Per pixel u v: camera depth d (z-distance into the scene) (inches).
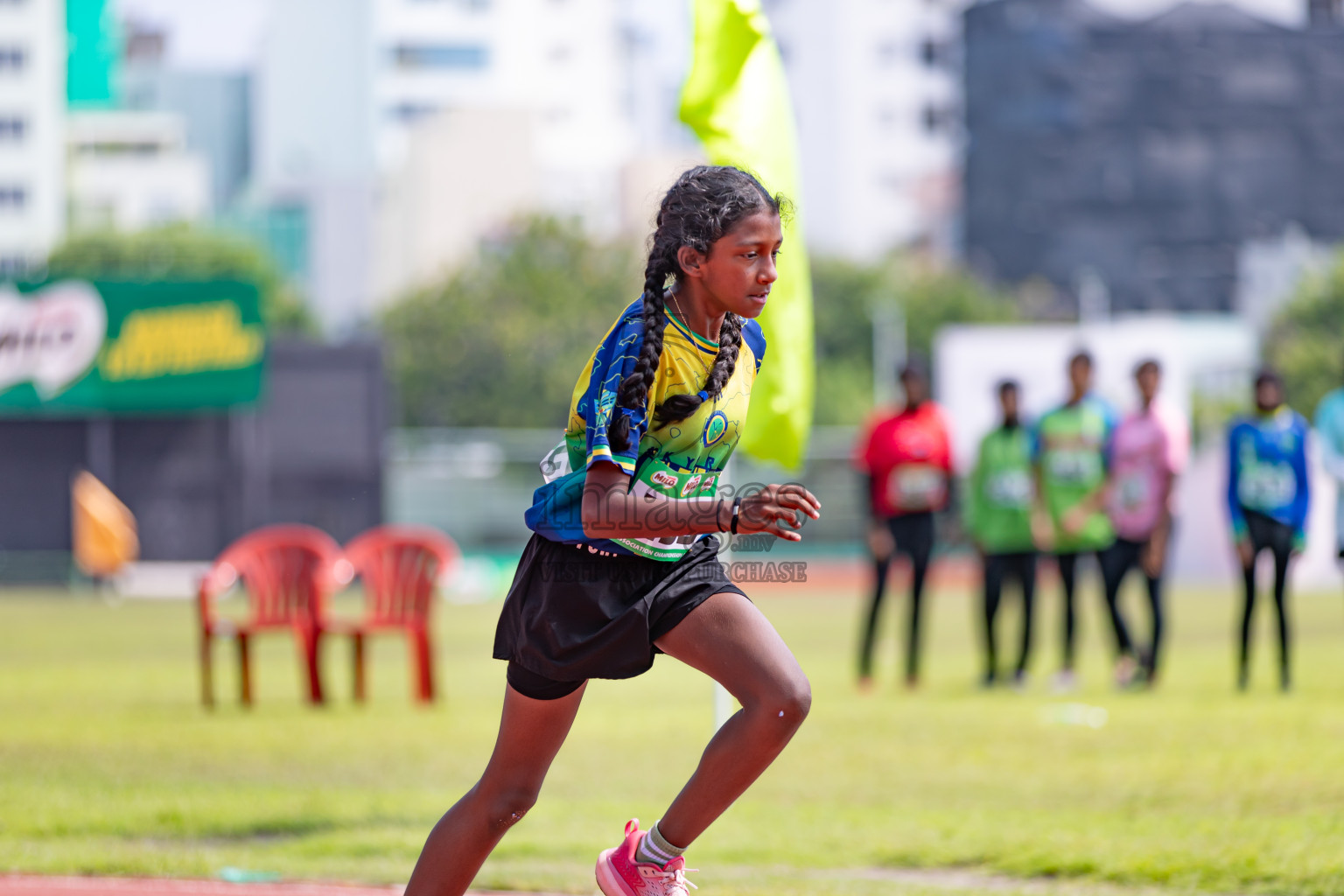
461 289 4847.4
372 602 943.0
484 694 999.6
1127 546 978.7
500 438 3373.5
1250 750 681.6
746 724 303.0
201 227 5748.0
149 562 2519.7
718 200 301.1
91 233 5516.7
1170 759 663.8
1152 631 976.9
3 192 7007.9
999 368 2795.3
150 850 484.7
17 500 2503.7
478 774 653.3
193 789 605.6
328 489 2551.7
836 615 1863.9
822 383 5319.9
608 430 294.7
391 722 832.9
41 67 7057.1
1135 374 984.3
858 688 1005.2
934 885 440.5
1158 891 431.8
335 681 1093.1
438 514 2802.7
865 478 1010.1
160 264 5467.5
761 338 335.3
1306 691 923.4
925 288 5880.9
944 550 2829.7
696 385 308.8
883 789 604.7
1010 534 997.2
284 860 471.8
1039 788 601.9
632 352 298.8
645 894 319.9
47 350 2487.7
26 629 1571.1
